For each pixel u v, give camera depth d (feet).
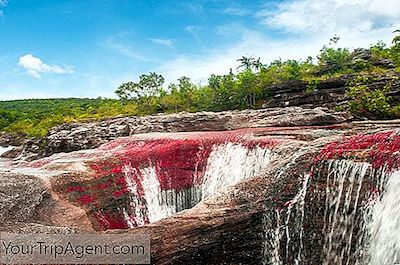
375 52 208.03
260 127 102.32
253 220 33.01
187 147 67.21
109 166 58.65
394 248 29.07
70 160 59.31
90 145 144.87
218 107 201.05
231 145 64.80
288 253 34.30
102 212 52.19
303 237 34.53
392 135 35.53
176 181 63.67
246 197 34.53
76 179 51.65
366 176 33.06
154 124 124.57
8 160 177.68
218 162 65.36
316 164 35.96
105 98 387.55
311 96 161.48
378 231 30.94
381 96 121.49
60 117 273.95
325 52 219.82
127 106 268.00
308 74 211.00
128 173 58.80
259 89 184.96
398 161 31.45
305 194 35.06
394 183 30.78
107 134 141.90
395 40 204.44
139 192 58.18
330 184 34.81
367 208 32.35
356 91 128.57
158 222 31.63
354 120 109.91
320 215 34.71
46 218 44.93
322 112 105.91
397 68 167.84
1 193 44.32
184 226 31.19
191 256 30.94
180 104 230.07
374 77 148.46
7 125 316.81
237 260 32.73
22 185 46.70
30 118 327.67
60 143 154.51
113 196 55.01
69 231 32.78
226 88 203.51
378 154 33.42
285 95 170.60
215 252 31.91
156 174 62.39
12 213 42.47
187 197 64.13
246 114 115.65
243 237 32.76
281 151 51.65
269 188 35.24
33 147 186.91
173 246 30.32
